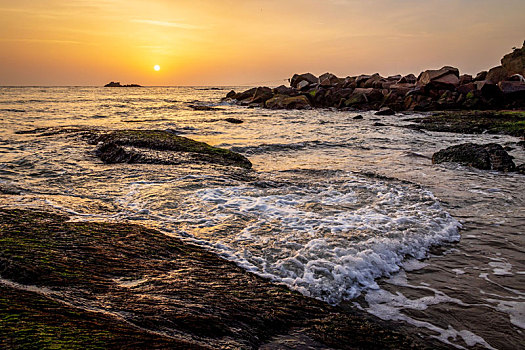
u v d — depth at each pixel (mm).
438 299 3744
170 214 5898
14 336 2133
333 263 4320
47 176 8172
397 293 3854
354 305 3617
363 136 17828
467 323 3340
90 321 2566
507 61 37125
